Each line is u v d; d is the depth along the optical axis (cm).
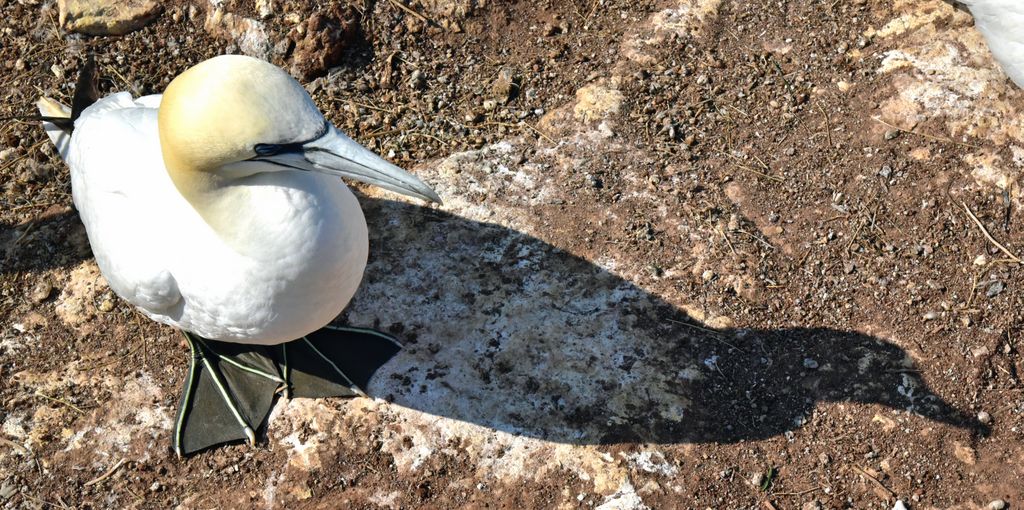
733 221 144
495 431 130
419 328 137
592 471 128
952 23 159
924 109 152
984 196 145
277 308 118
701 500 127
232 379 134
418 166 151
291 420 132
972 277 140
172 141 109
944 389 132
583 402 132
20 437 132
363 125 154
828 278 140
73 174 130
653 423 131
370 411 132
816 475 128
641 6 165
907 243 142
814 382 133
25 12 164
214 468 130
